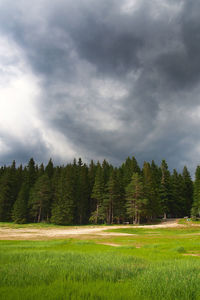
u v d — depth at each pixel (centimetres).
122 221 6731
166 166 7162
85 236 2812
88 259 755
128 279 500
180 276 492
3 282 446
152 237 2636
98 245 1619
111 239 2356
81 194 6988
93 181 7894
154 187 6531
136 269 590
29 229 4325
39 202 6400
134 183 5938
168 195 6850
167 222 5738
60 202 6053
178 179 7681
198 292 390
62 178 6956
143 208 5825
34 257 820
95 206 7381
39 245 1561
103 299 352
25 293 374
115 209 6412
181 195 7300
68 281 455
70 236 2808
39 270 557
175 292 393
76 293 377
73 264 642
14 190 7144
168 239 2272
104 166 9494
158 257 948
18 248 1318
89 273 538
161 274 512
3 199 6481
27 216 6581
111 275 516
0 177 8288
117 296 363
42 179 6606
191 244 1591
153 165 8231
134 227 4500
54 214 5894
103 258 772
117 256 858
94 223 6594
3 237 2580
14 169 8556
